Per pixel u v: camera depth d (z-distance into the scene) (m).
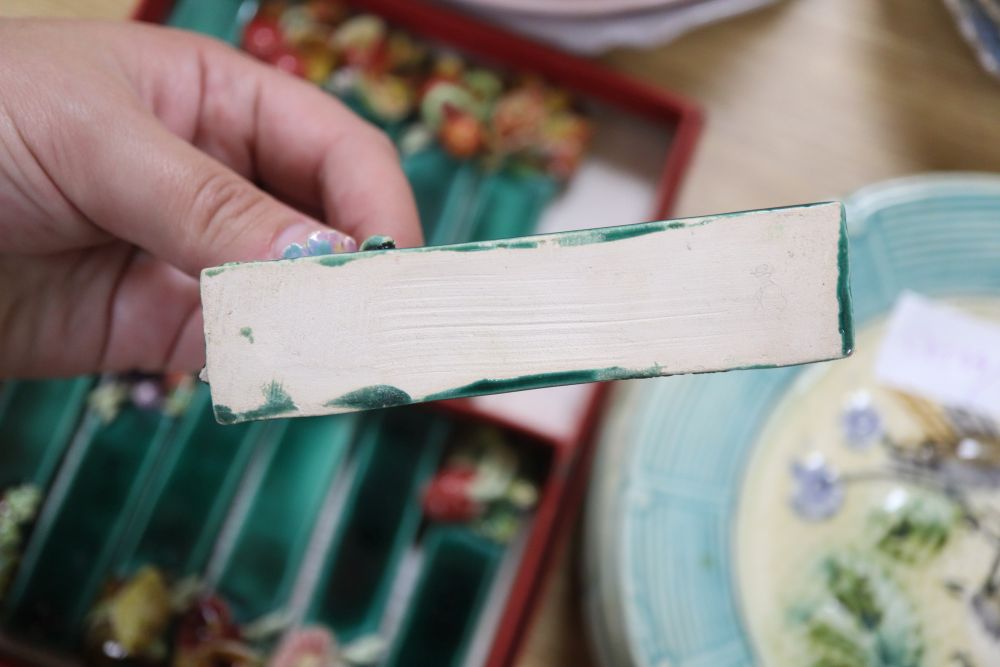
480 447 0.45
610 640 0.40
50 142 0.31
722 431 0.40
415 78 0.49
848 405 0.41
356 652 0.43
